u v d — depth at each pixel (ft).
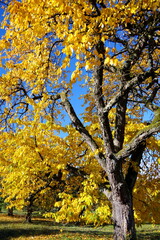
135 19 14.97
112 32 13.42
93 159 21.98
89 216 16.34
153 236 40.57
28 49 18.70
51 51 19.04
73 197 19.45
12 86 19.02
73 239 33.99
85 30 10.99
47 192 26.81
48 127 19.67
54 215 17.46
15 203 26.48
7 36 12.71
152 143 17.99
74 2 10.81
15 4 10.80
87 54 10.95
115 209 14.88
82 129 17.46
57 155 21.07
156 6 12.34
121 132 17.49
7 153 22.40
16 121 20.08
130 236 13.89
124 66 17.25
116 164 14.69
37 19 12.22
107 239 33.09
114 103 15.19
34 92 19.02
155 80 18.48
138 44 15.94
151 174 20.92
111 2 13.62
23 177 23.12
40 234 41.45
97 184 17.29
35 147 20.89
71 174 22.25
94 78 16.87
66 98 18.74
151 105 17.78
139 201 19.38
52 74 20.11
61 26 12.09
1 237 39.24
